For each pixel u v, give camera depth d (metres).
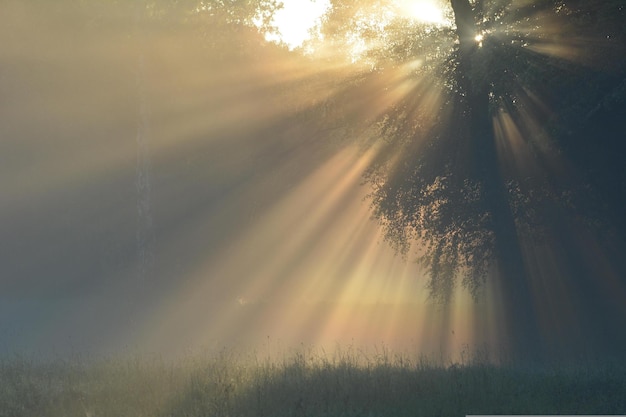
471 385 14.48
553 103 25.89
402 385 14.57
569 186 26.62
